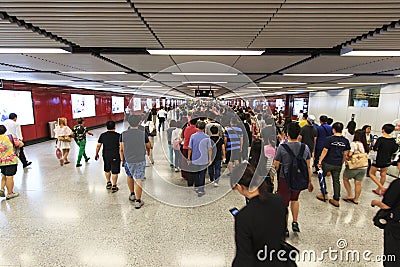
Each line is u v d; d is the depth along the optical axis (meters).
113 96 18.86
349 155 3.81
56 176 5.39
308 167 2.90
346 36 2.52
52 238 2.91
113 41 2.84
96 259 2.53
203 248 2.72
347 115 10.80
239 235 1.35
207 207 3.79
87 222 3.30
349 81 7.75
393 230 1.86
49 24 2.20
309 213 3.55
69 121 12.31
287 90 14.03
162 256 2.58
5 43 2.92
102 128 15.90
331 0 1.62
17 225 3.21
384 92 8.50
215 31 2.39
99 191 4.46
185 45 3.02
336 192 3.79
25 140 9.22
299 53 3.46
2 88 8.07
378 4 1.68
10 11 1.88
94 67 5.01
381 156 4.03
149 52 3.43
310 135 4.93
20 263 2.46
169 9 1.83
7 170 4.04
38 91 9.95
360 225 3.21
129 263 2.47
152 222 3.30
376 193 4.33
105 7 1.79
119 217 3.45
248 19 2.03
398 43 2.74
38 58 3.95
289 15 1.92
